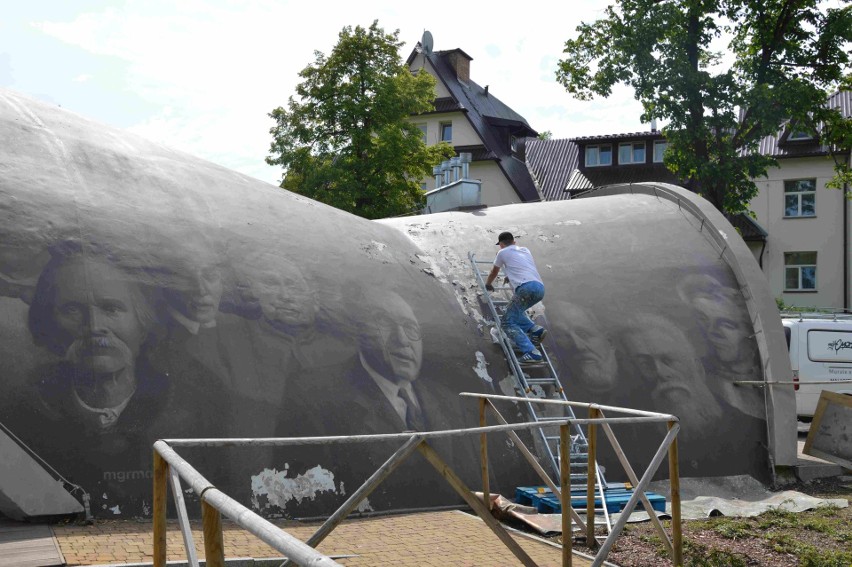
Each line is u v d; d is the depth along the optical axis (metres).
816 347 17.45
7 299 7.53
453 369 9.83
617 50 22.53
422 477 8.93
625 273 11.68
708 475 10.40
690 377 10.84
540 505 8.73
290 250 9.74
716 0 22.11
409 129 28.19
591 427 7.00
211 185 10.04
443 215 13.10
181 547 6.48
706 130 22.34
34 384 7.35
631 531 7.86
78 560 5.92
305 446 8.43
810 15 22.53
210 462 7.93
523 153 42.16
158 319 8.20
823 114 23.14
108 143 9.66
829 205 32.91
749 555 7.12
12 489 6.96
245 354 8.52
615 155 37.78
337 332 9.26
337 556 6.71
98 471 7.38
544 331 10.38
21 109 9.40
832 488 10.59
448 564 6.48
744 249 12.11
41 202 8.25
